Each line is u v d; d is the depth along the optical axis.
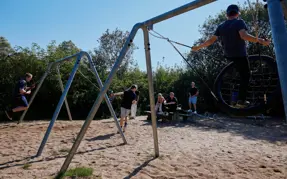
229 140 7.24
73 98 19.69
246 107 2.87
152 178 3.85
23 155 5.28
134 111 12.61
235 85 3.23
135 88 8.52
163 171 4.20
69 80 6.25
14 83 19.23
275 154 5.47
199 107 19.44
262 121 12.24
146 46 4.94
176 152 5.62
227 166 4.52
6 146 6.14
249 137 7.79
